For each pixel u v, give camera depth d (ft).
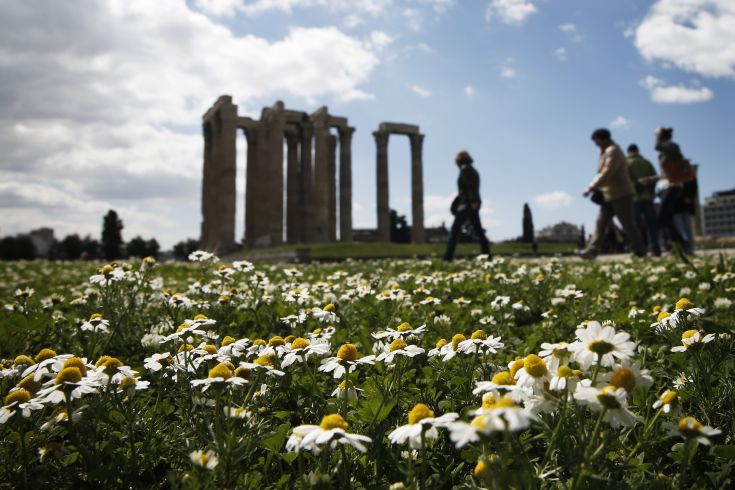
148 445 8.39
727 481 7.07
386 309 19.48
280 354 10.00
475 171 51.60
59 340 15.70
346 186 235.40
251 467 7.89
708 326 10.48
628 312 17.34
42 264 65.05
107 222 340.39
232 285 23.95
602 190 46.65
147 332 16.15
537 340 15.48
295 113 225.76
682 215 49.70
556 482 6.93
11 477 7.46
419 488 7.05
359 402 9.32
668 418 8.41
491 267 29.30
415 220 238.68
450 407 9.63
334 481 7.73
